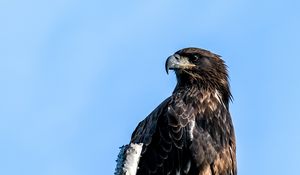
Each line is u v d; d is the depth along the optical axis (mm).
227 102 16938
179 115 15492
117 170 9914
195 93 16188
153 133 15484
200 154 15242
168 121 15438
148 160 15336
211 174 15406
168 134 15352
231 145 15977
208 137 15461
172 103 15812
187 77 16797
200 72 16750
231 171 15906
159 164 15266
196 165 15227
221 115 16000
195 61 16875
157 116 15695
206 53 17094
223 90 16828
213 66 16891
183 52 17047
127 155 9734
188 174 15234
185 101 15891
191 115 15586
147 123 15891
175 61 16891
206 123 15625
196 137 15305
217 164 15453
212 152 15391
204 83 16656
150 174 15281
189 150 15227
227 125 16000
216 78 16781
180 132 15320
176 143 15273
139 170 15320
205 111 15805
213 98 16219
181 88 16703
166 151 15281
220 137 15688
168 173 15242
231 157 15883
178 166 15234
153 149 15383
